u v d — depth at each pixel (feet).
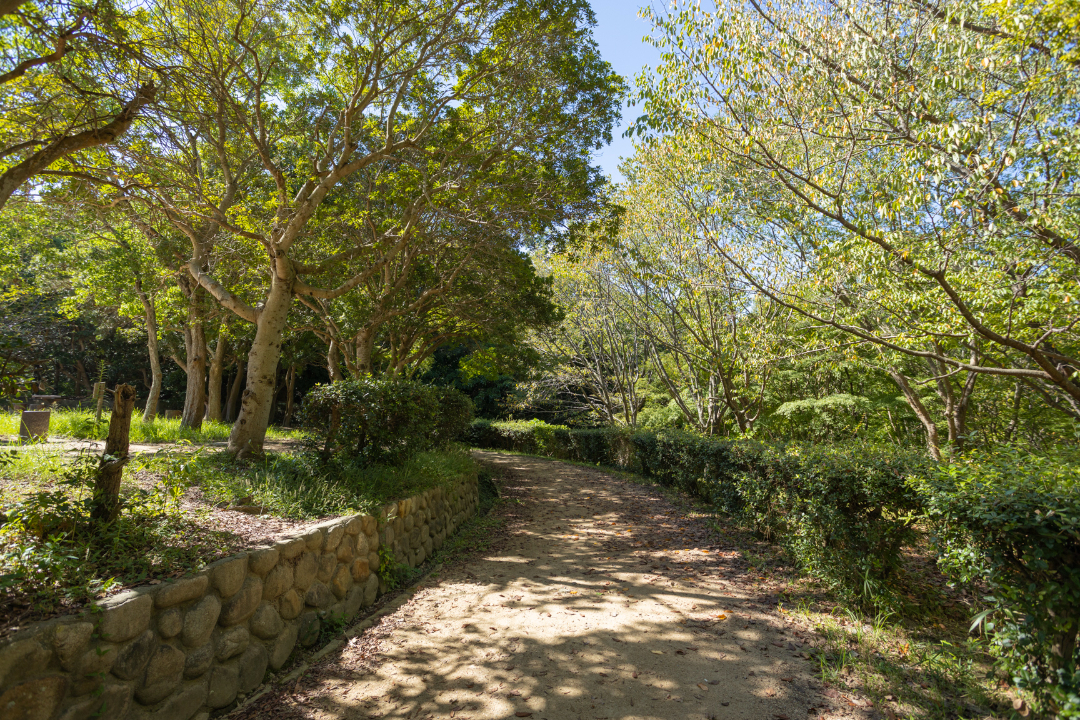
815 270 23.31
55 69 17.24
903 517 12.94
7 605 7.80
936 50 17.80
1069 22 13.60
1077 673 7.80
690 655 12.08
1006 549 9.36
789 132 22.88
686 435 36.11
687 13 21.38
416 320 46.52
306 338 74.02
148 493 12.00
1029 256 16.75
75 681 7.57
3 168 17.76
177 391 97.19
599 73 30.99
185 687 9.21
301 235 32.04
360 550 15.56
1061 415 30.09
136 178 23.21
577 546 22.88
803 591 15.89
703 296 39.50
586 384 66.69
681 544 22.35
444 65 28.94
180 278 44.55
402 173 29.86
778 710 9.85
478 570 19.30
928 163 16.56
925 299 18.40
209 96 24.02
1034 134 17.51
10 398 10.34
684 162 28.58
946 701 9.89
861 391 43.24
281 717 9.81
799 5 20.71
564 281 56.59
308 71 29.91
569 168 31.65
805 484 16.28
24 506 9.61
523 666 11.71
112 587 8.94
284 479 18.39
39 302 59.77
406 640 13.14
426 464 24.56
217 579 10.21
